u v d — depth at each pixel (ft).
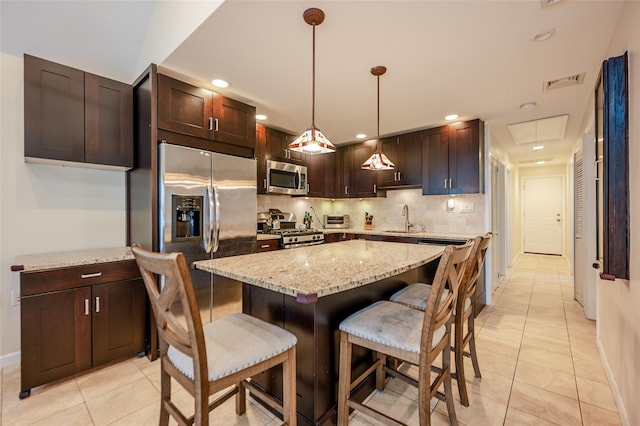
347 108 10.37
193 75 7.92
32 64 6.81
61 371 6.55
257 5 5.23
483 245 6.07
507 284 15.29
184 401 5.98
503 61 7.11
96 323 7.04
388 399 6.04
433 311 4.09
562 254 24.02
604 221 5.44
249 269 4.86
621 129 5.17
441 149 12.36
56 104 7.12
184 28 6.36
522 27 5.81
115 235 8.93
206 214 8.39
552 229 24.50
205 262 5.55
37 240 7.76
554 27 5.82
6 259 7.36
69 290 6.68
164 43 7.14
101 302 7.12
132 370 7.18
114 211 8.92
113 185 8.91
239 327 4.51
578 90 8.84
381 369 6.17
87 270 6.93
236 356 3.77
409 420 5.44
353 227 16.71
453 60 7.09
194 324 3.27
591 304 10.41
